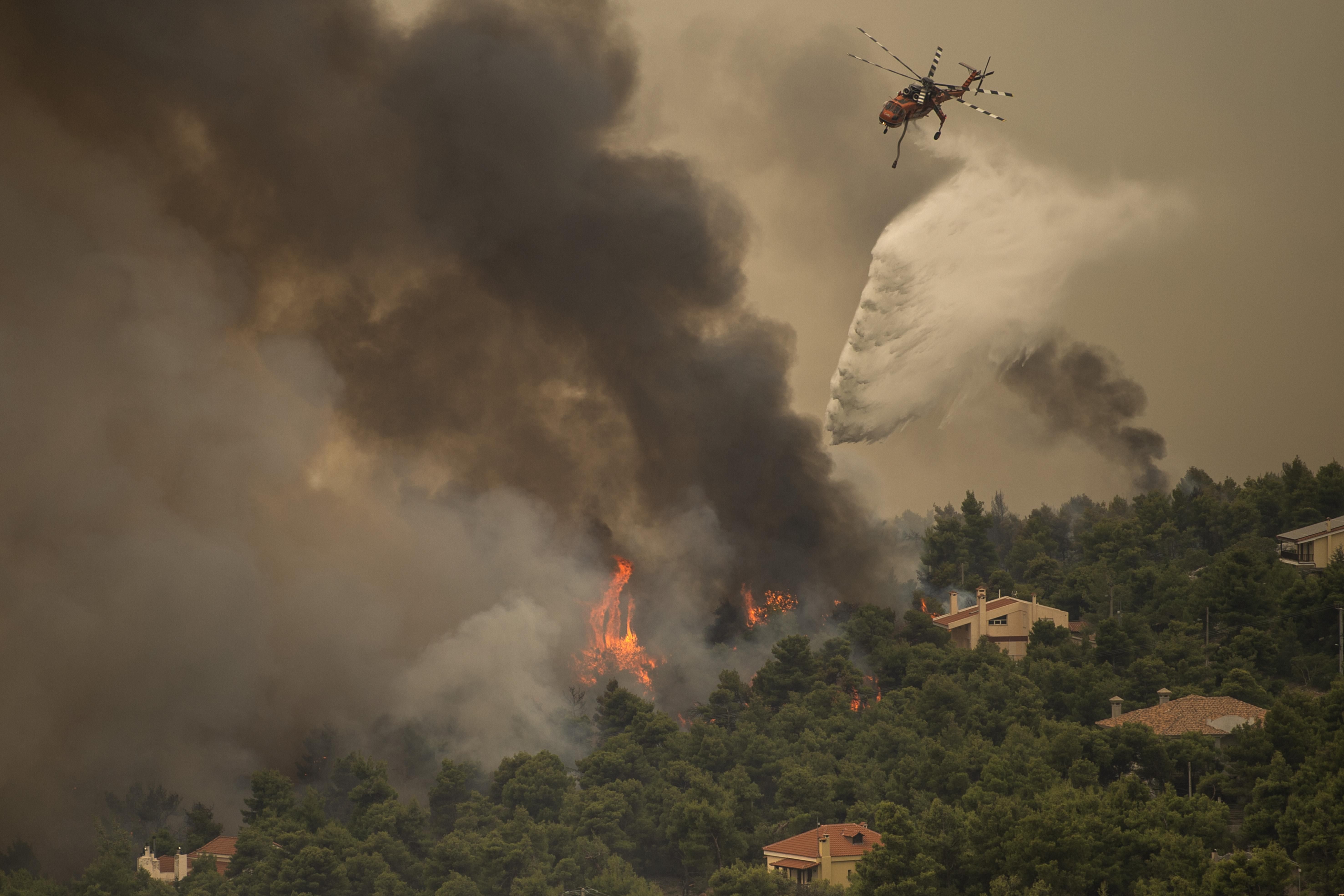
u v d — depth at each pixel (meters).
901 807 141.38
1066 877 128.50
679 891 178.62
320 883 172.00
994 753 173.38
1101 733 167.75
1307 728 152.88
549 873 172.25
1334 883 120.31
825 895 155.38
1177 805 142.12
